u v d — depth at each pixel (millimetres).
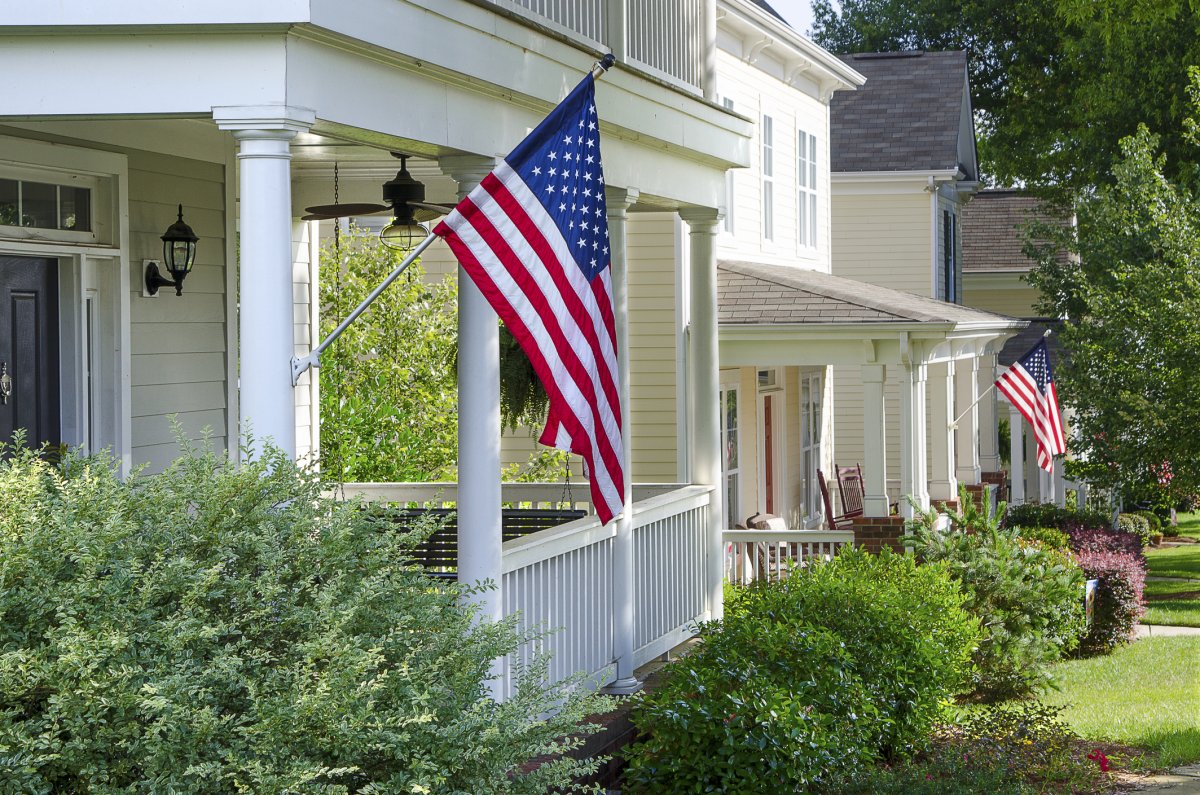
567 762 5359
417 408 17078
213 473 5098
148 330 8383
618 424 6805
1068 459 22703
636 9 9781
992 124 43938
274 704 4375
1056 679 13086
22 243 7410
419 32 6262
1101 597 15531
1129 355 20344
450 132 6762
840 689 8906
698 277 11289
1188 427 19422
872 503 15805
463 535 7016
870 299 17078
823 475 21953
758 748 7895
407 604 5164
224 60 5578
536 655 5906
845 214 27203
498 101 7242
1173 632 17344
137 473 5117
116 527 4566
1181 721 11469
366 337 16969
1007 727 10328
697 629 10039
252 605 4719
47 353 7770
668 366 15719
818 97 22969
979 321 18031
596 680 8797
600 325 6652
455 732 4723
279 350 5637
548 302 6277
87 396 7992
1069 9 17906
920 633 10359
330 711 4422
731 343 16438
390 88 6273
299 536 4949
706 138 10375
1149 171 24047
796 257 21672
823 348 16234
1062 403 21859
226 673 4492
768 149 20375
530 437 15938
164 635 4469
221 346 9141
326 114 5820
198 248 8883
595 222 6652
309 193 11375
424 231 9438
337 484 5660
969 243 35312
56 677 4273
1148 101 29125
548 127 6406
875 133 27578
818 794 8430
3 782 4176
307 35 5652
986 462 26062
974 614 12867
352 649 4570
